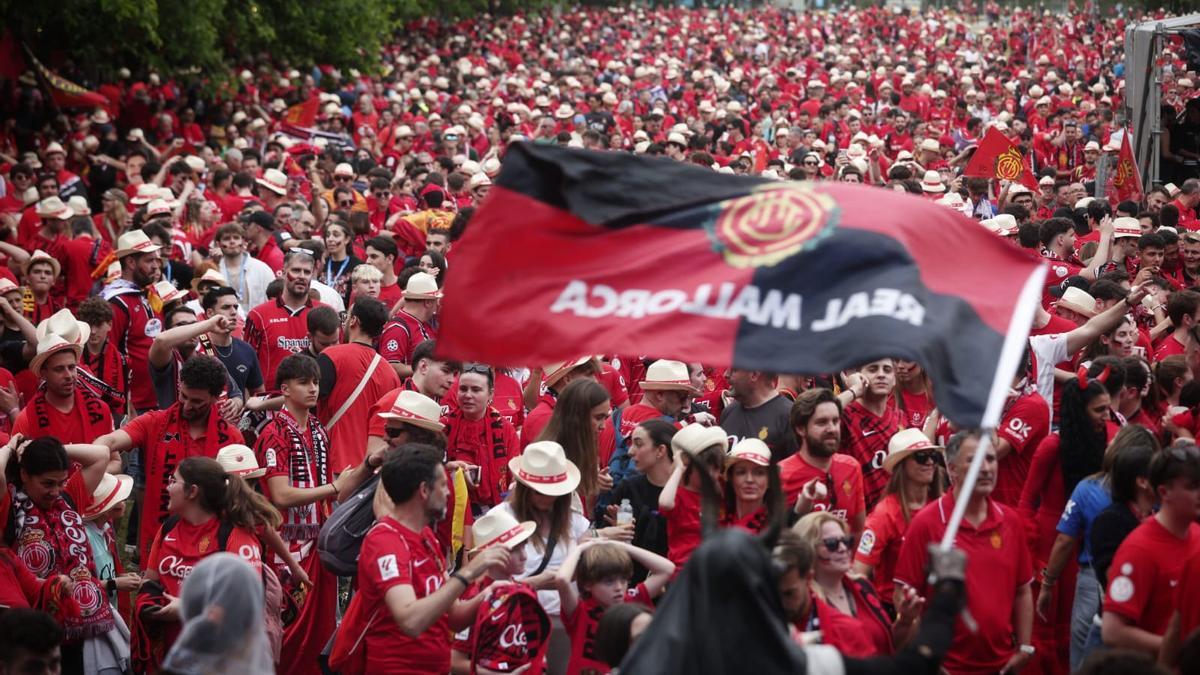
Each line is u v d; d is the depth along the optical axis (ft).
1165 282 41.98
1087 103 117.60
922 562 22.82
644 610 19.54
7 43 80.53
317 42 115.75
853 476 26.71
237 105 101.86
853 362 16.76
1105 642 21.11
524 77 141.08
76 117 85.46
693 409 36.42
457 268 18.63
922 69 147.43
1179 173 72.69
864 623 21.02
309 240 47.91
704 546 14.55
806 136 93.50
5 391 33.19
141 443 30.35
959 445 22.66
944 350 16.75
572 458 27.86
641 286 18.10
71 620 25.20
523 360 18.11
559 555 25.16
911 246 17.67
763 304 17.57
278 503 29.35
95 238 51.65
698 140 85.10
